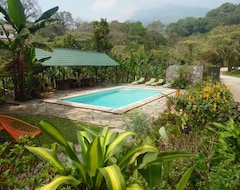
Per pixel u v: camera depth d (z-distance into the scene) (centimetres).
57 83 1526
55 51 1512
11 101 1051
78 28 5562
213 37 3762
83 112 881
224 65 4388
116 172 157
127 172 186
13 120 406
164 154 188
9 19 962
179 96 566
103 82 1972
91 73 1853
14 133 369
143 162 181
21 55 1032
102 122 745
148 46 4119
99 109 916
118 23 5350
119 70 2027
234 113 494
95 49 2795
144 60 2127
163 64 2225
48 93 1298
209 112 491
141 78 2009
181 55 3156
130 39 4619
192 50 3616
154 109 944
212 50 3559
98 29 2755
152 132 461
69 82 1555
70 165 203
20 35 906
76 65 1462
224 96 539
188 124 494
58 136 187
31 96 1137
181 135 367
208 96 515
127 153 193
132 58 2014
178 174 240
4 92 1089
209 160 242
